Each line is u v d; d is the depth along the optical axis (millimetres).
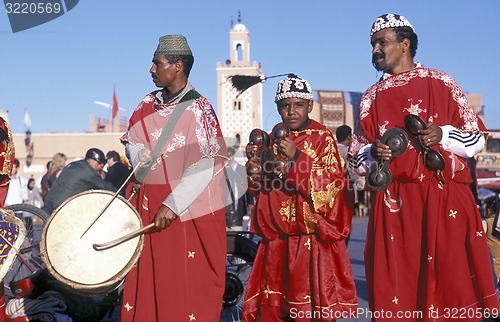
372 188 4293
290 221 4898
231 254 6273
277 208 4949
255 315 5086
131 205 4535
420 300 4301
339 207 4910
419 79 4387
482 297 4227
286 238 4984
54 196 6984
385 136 4215
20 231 4895
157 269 4570
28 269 6562
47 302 5840
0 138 4941
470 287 4246
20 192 13133
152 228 4641
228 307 6215
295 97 5008
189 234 4641
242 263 6305
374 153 4262
